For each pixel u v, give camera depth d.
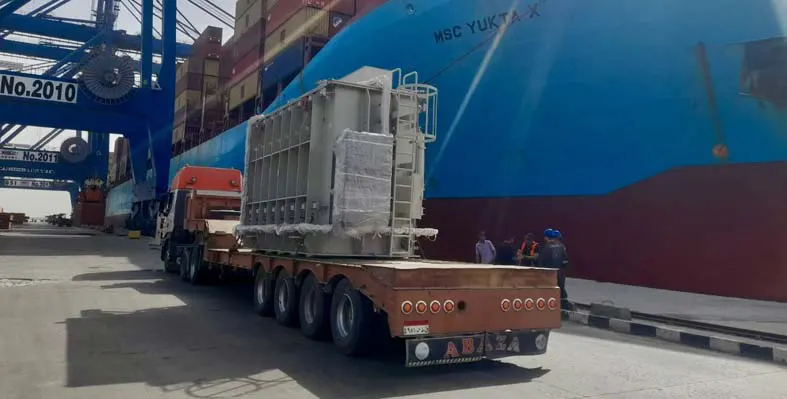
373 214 7.47
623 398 5.27
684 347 8.02
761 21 12.55
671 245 13.53
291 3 27.28
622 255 14.35
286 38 27.77
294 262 8.15
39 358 6.15
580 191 15.14
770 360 7.20
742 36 12.77
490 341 6.06
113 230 53.53
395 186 7.91
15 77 33.81
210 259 12.43
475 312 6.01
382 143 7.59
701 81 13.26
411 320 5.69
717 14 13.10
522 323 6.25
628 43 14.41
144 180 39.72
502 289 6.19
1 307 9.58
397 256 7.86
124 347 6.81
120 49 52.53
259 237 9.84
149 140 37.62
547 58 15.86
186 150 47.12
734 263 12.59
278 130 9.46
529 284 6.37
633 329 9.12
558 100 15.62
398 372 6.00
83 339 7.20
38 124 35.12
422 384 5.57
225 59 41.81
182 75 49.16
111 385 5.20
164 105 37.97
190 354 6.55
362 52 20.19
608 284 14.27
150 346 6.91
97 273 16.02
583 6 15.22
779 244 12.05
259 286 9.45
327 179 7.81
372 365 6.25
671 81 13.70
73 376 5.47
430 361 5.74
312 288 7.59
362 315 6.36
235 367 6.00
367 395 5.12
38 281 13.62
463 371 6.19
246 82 34.09
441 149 18.27
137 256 22.89
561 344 8.05
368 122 7.90
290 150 8.73
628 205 14.30
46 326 8.00
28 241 32.81
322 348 7.03
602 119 14.80
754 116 12.57
